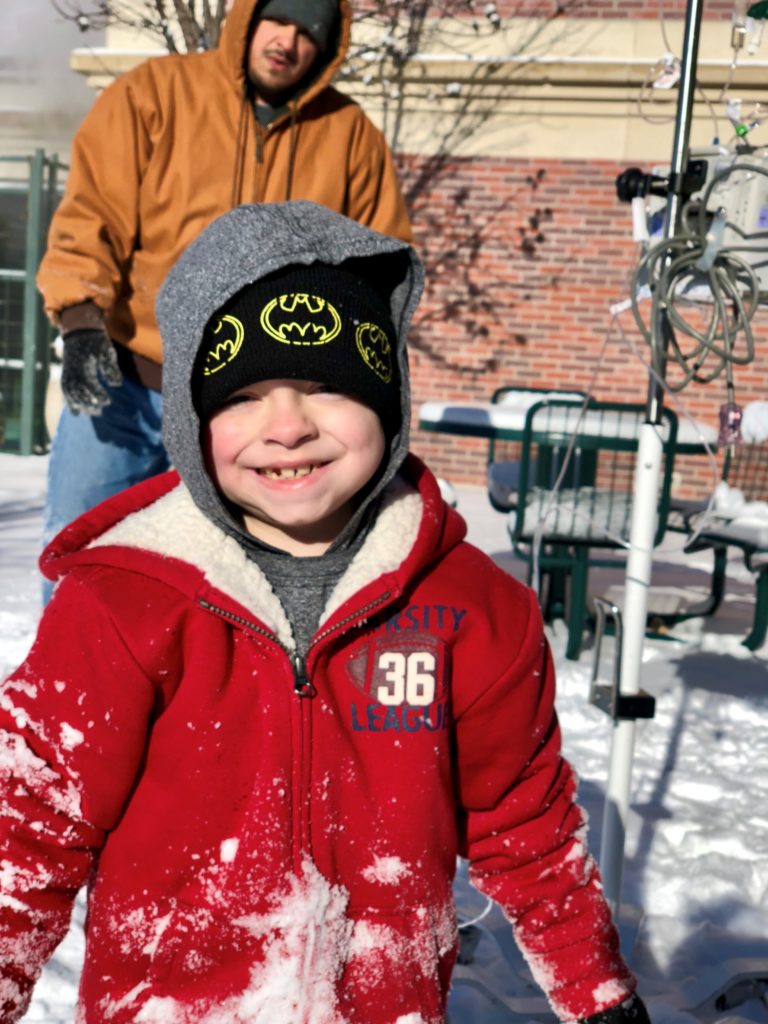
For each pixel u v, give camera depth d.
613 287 4.77
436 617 0.67
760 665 2.50
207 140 1.62
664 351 1.12
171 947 0.61
